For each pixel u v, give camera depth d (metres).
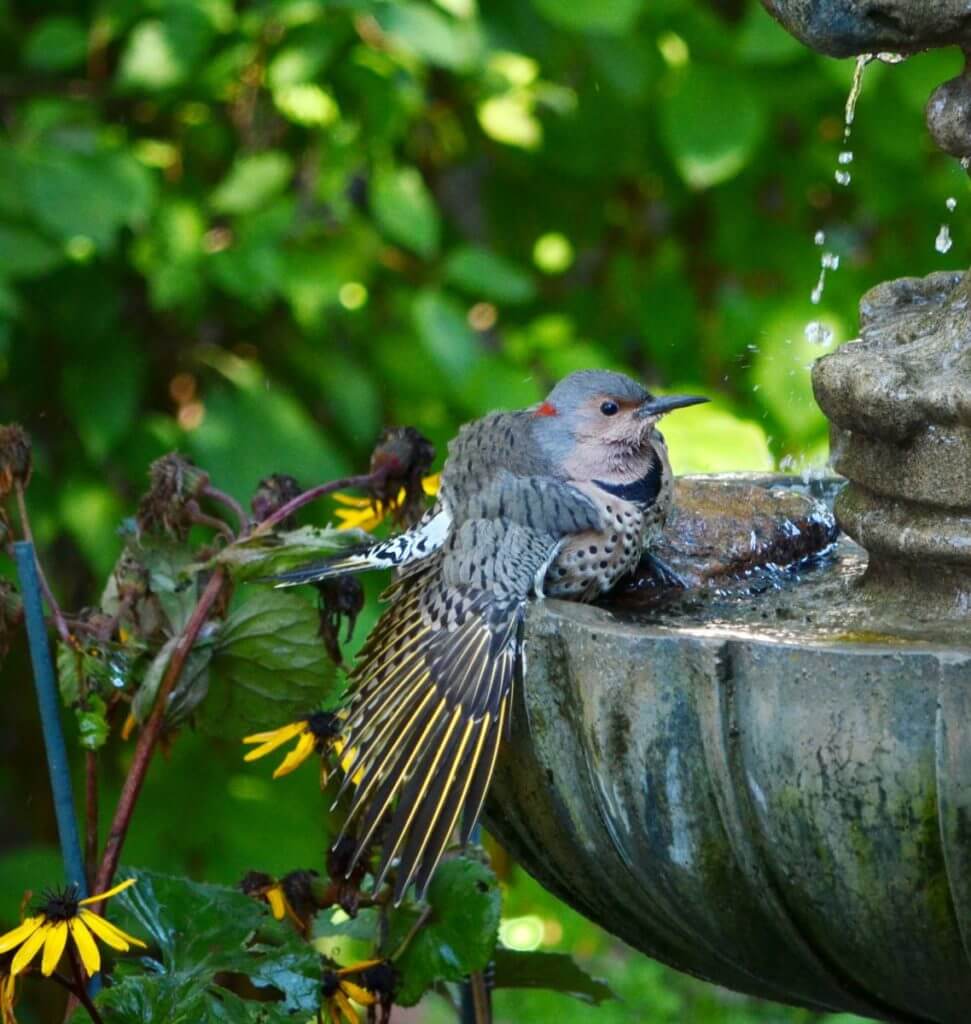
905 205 10.02
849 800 4.26
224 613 5.97
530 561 5.31
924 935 4.40
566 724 4.86
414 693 5.11
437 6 8.84
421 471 6.13
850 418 5.06
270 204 8.80
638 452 5.73
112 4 8.77
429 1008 11.21
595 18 8.45
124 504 9.13
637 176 10.25
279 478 6.26
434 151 10.20
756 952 4.84
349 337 9.66
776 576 5.96
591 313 10.41
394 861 5.66
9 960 5.02
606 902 5.30
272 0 8.57
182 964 5.46
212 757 9.20
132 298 9.53
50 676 5.53
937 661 4.12
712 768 4.47
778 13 5.07
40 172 8.21
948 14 4.84
